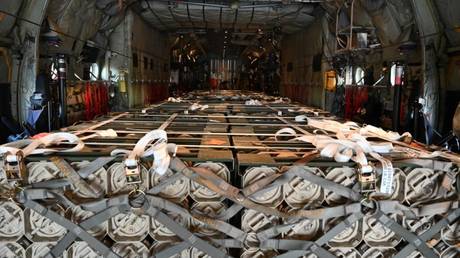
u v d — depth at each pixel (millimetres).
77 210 1976
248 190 1896
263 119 4535
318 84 9539
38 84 4840
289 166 1957
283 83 14805
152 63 11148
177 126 3672
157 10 8461
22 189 1909
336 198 1990
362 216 1952
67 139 2273
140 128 3500
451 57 5020
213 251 1931
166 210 1975
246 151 2391
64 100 5352
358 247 2055
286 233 1999
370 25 6875
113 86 8312
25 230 1971
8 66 4609
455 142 4520
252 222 1979
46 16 5152
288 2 7551
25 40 4719
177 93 15742
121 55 8273
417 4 5078
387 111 6652
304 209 1974
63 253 2008
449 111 5113
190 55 21938
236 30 12789
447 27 4934
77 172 1938
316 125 3592
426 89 5359
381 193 2012
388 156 2189
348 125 3502
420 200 2041
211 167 2012
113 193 1984
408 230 2018
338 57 8328
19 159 1902
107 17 7375
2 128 4578
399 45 6043
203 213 1979
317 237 1997
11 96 4719
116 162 1979
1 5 4125
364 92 7445
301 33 11586
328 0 7414
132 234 1996
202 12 8516
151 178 1957
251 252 2006
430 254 2010
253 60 24172
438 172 2039
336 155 2004
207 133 3111
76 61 6613
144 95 9938
